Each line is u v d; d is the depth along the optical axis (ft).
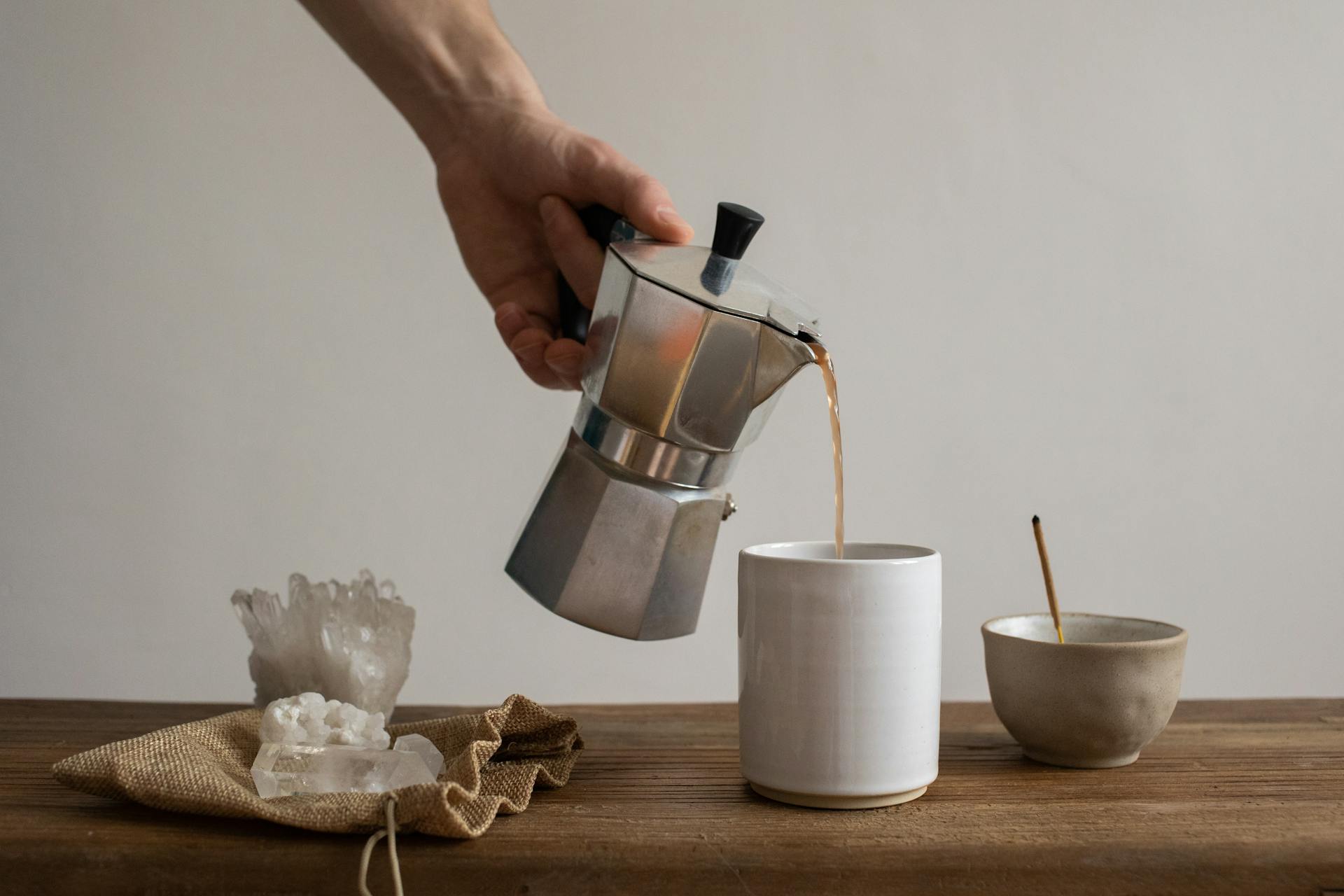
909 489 5.32
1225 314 5.29
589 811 2.44
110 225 5.10
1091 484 5.33
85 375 5.15
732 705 3.50
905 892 2.18
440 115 3.51
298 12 5.06
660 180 5.22
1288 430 5.32
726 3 5.16
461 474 5.27
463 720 2.74
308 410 5.22
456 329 5.22
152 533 5.21
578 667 5.38
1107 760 2.77
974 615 5.36
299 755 2.39
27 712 3.32
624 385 2.49
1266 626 5.37
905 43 5.19
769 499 5.33
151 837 2.23
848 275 5.26
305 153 5.12
